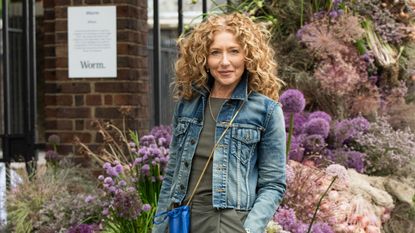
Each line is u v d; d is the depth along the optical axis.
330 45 5.20
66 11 5.82
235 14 2.96
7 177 5.64
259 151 2.90
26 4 6.10
